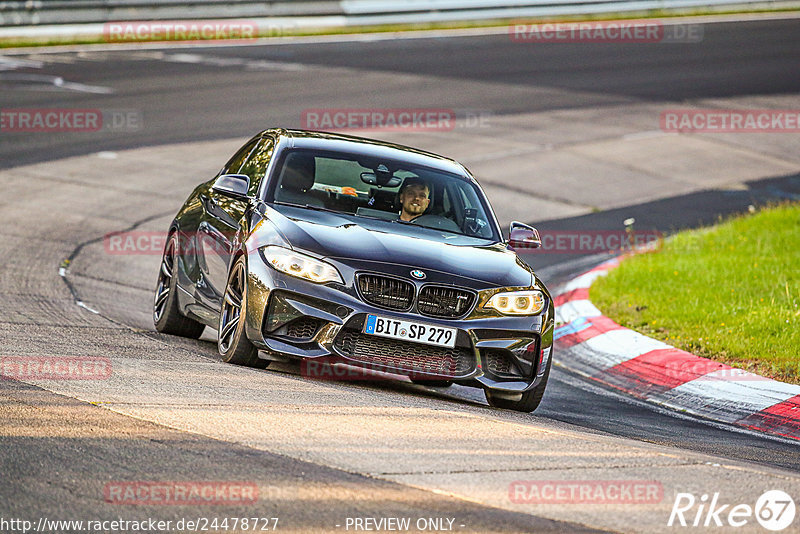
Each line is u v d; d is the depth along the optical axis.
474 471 17.08
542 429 21.28
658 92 102.75
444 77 102.56
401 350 23.55
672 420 27.05
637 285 42.59
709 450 22.91
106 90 84.44
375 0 129.62
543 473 17.36
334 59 108.19
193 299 28.19
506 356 24.28
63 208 51.31
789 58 123.50
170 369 23.02
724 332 34.75
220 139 71.38
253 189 27.16
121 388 20.48
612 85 104.62
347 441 18.14
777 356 32.09
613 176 72.19
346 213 26.30
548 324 24.86
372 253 23.94
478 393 29.17
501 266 25.16
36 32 104.81
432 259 24.34
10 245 42.12
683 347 33.88
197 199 30.31
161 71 94.94
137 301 36.16
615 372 32.78
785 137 87.88
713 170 76.38
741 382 29.86
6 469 15.10
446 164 29.45
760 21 150.75
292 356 23.27
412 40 123.00
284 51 111.25
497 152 75.69
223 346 25.25
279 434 18.16
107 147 66.50
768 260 45.94
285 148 28.02
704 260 46.22
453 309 23.77
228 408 19.64
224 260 26.17
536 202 63.72
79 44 106.38
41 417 17.89
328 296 23.19
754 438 25.59
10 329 26.38
